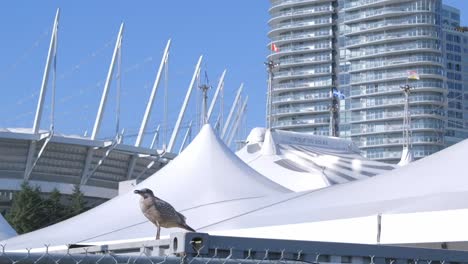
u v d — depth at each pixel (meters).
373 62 132.50
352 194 29.16
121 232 31.62
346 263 11.20
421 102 127.81
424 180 27.92
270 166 67.06
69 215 75.56
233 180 36.78
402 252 11.48
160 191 36.28
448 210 23.34
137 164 97.94
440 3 131.00
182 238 9.63
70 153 91.00
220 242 10.13
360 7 133.00
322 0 139.62
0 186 87.38
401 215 24.36
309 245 10.96
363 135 133.12
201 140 39.50
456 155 29.39
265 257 10.03
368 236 24.86
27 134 86.81
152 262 8.30
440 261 11.66
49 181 90.94
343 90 137.25
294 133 71.12
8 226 40.91
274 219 29.00
